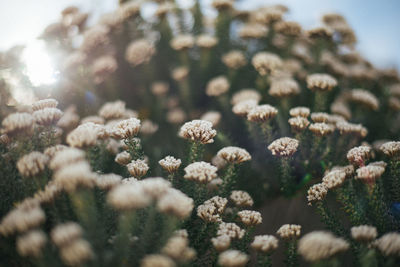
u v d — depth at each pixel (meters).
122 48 0.79
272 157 0.59
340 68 0.77
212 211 0.47
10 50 0.64
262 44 0.82
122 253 0.42
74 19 0.78
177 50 0.77
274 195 0.60
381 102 0.75
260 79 0.72
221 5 0.77
